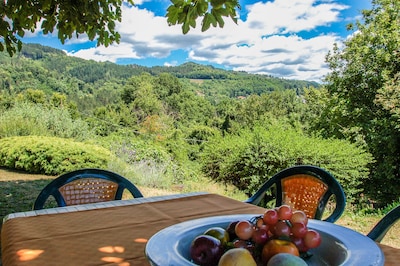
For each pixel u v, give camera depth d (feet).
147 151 26.84
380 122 30.01
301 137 19.51
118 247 3.65
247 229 3.01
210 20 7.29
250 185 18.94
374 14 34.50
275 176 6.97
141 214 4.97
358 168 19.61
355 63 33.55
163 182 21.59
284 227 3.05
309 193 6.53
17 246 3.65
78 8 11.37
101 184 6.55
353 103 33.73
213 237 3.05
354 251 3.20
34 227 4.30
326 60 35.76
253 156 18.83
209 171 22.52
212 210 5.23
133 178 20.90
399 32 31.81
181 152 36.76
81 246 3.67
